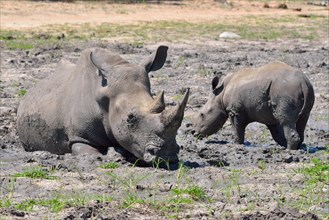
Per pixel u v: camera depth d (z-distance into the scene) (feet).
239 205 46.29
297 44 143.02
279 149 64.80
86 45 130.31
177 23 168.96
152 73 106.42
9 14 169.89
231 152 63.82
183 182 52.24
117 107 57.72
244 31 159.12
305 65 116.67
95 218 43.24
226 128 77.05
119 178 52.29
